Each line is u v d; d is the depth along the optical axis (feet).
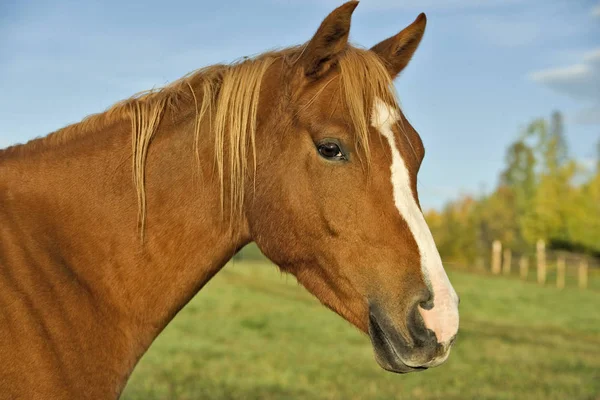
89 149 9.00
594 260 131.44
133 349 8.84
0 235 8.33
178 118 9.16
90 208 8.75
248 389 25.30
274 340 39.14
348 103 8.34
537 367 32.89
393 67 9.90
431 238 8.27
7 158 8.88
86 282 8.56
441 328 7.87
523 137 182.50
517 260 132.16
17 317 7.96
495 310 61.98
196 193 8.98
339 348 37.29
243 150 8.79
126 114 9.20
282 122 8.73
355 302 8.50
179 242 8.94
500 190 160.04
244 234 9.21
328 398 24.20
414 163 8.55
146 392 23.56
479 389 26.71
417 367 7.97
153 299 8.89
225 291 64.85
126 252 8.77
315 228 8.55
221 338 38.86
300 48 9.41
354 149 8.29
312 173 8.46
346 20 8.33
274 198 8.76
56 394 7.97
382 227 8.23
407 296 8.07
